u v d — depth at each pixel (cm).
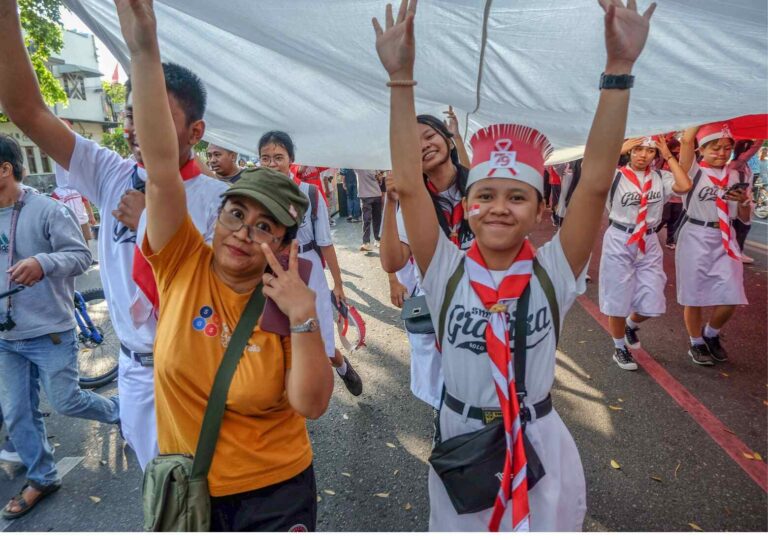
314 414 129
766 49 165
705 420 319
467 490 144
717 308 390
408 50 142
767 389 356
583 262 151
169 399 135
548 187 1203
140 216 166
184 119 170
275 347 132
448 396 163
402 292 314
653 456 284
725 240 368
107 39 194
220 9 162
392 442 306
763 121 366
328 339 326
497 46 176
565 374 389
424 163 224
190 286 138
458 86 207
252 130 280
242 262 132
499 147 142
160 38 203
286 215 131
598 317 520
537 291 148
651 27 166
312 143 284
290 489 142
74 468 289
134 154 178
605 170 141
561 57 182
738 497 250
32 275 231
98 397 281
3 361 249
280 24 167
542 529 148
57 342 255
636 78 195
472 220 149
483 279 151
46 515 251
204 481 132
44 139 177
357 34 171
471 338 152
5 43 152
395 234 222
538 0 152
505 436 143
